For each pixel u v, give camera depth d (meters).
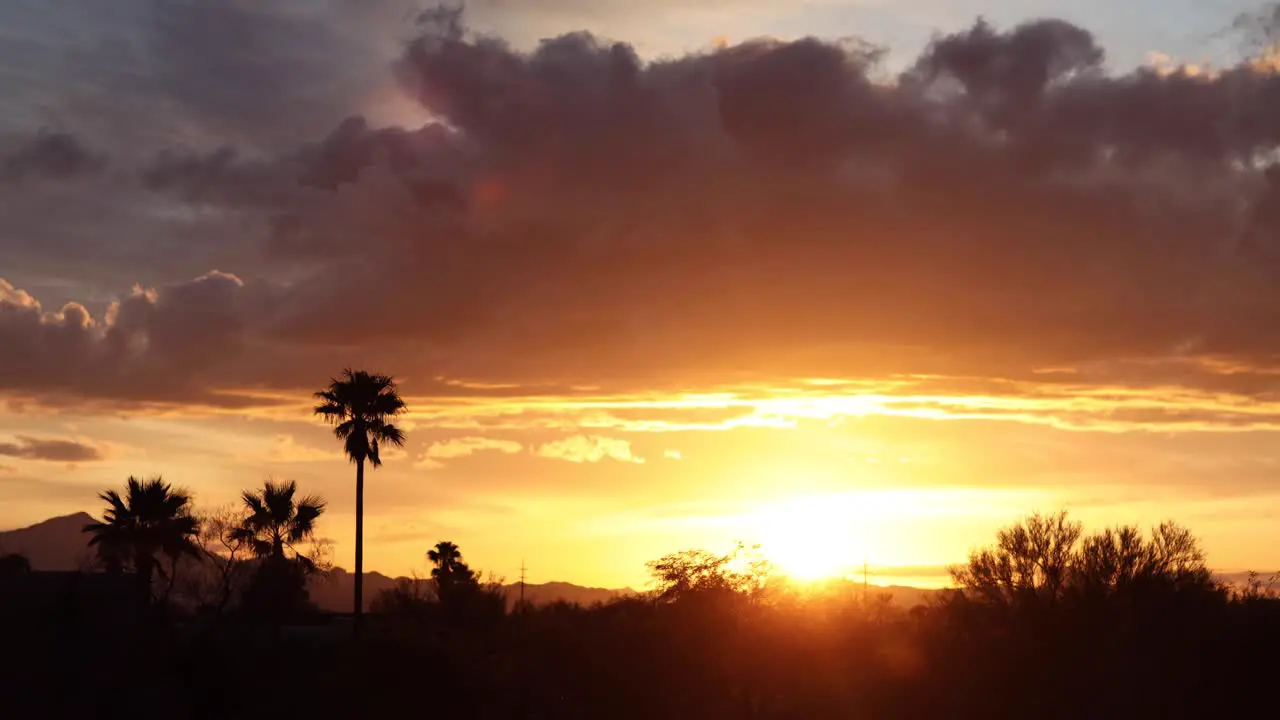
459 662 50.66
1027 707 49.97
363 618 69.69
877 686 52.12
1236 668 48.28
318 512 66.50
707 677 52.62
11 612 52.72
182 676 48.56
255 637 58.06
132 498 59.78
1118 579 54.56
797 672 52.91
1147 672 48.91
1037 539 56.81
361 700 48.47
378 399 67.06
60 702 45.59
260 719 47.09
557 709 50.28
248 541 64.81
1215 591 52.78
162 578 61.28
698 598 54.88
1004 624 54.94
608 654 53.19
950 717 50.19
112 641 51.12
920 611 60.88
